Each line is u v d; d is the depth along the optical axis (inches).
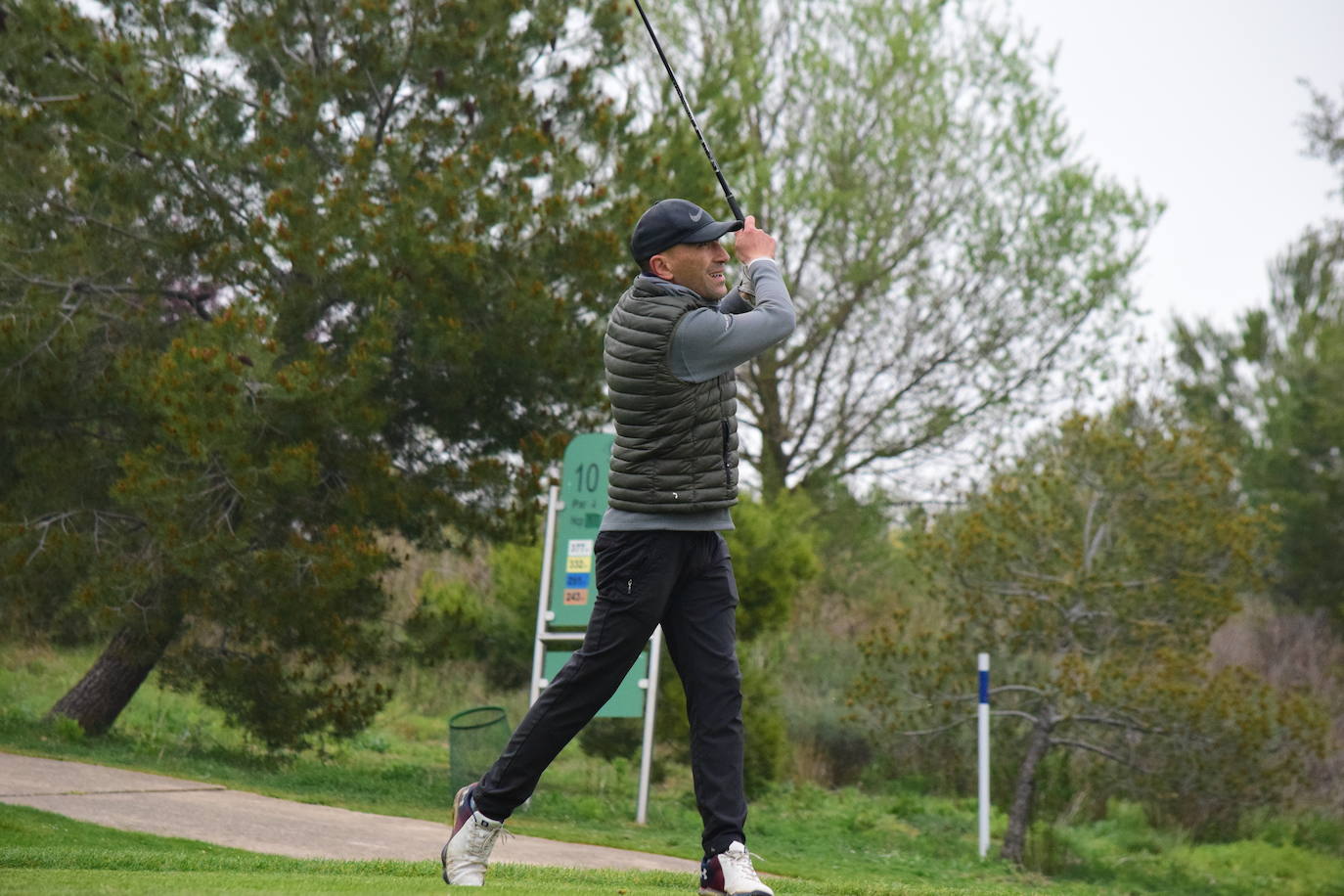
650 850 886.4
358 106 1316.4
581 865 757.3
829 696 1893.5
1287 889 1249.4
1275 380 2303.2
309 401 1115.3
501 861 733.3
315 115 1251.8
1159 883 1197.7
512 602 1581.0
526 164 1255.5
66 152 1216.8
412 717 1852.9
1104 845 1357.0
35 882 370.3
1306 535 2203.5
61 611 1280.8
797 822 1300.4
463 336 1165.1
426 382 1273.4
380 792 1083.9
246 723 1223.5
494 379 1268.5
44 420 1253.7
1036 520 1321.4
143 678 1312.7
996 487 1354.6
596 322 1270.9
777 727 1485.0
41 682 1603.1
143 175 1197.1
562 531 1185.4
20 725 1230.9
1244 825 1510.8
